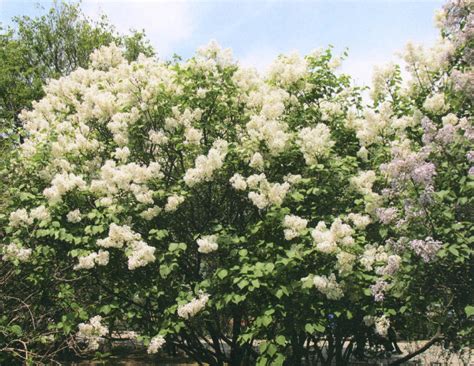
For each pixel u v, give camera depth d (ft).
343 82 24.34
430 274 16.33
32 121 27.30
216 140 20.15
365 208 18.62
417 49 21.04
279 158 20.08
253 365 22.75
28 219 18.95
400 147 17.02
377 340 21.35
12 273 20.20
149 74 23.07
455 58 19.10
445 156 16.58
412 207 15.75
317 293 17.58
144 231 21.07
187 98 21.50
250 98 21.95
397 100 22.22
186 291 19.17
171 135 21.31
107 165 19.60
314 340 21.58
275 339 16.55
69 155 22.06
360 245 17.66
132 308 19.70
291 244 17.52
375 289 15.84
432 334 19.20
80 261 17.89
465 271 16.42
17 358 20.13
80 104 26.55
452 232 15.38
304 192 19.61
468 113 18.66
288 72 23.12
